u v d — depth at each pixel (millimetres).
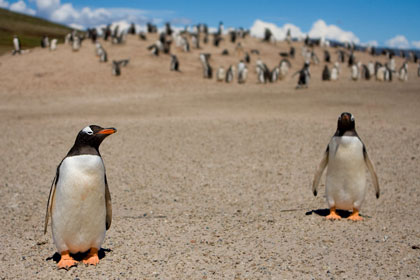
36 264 4852
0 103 23250
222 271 4562
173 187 9383
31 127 16766
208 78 34000
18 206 7938
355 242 5504
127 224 6559
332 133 14773
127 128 16250
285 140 13922
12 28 72812
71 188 4281
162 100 23953
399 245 5359
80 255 5078
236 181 9844
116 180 9992
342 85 30266
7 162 11703
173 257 5008
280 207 7773
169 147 13305
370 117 17953
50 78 30656
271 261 4836
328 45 61500
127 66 35375
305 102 22469
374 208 7652
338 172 6422
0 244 5664
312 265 4699
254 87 29719
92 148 4406
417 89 26969
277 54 48781
